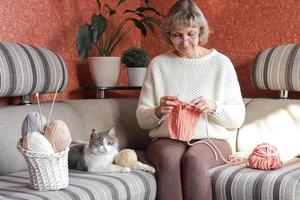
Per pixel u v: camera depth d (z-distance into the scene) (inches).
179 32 73.2
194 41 73.9
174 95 75.2
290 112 78.8
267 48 90.8
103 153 64.6
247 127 81.4
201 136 71.9
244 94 98.3
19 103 77.4
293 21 91.0
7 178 61.0
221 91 73.4
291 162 69.4
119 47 107.8
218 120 71.6
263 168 62.6
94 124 83.4
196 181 63.3
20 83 69.9
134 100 90.6
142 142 86.9
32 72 71.9
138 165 65.3
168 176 64.1
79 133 79.7
